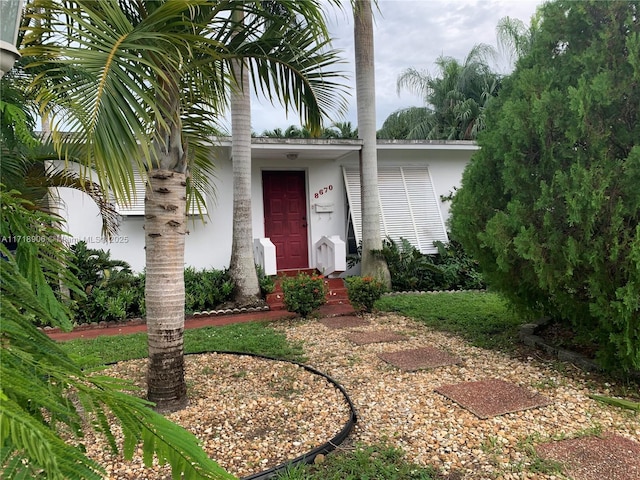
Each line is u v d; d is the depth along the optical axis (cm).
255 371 457
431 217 1067
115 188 226
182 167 365
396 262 955
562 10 455
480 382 413
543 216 445
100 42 242
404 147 1007
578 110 404
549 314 551
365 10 856
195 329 663
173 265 361
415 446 296
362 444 298
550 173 448
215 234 920
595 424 329
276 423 332
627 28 409
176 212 360
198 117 455
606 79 401
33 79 251
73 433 115
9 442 74
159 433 106
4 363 93
